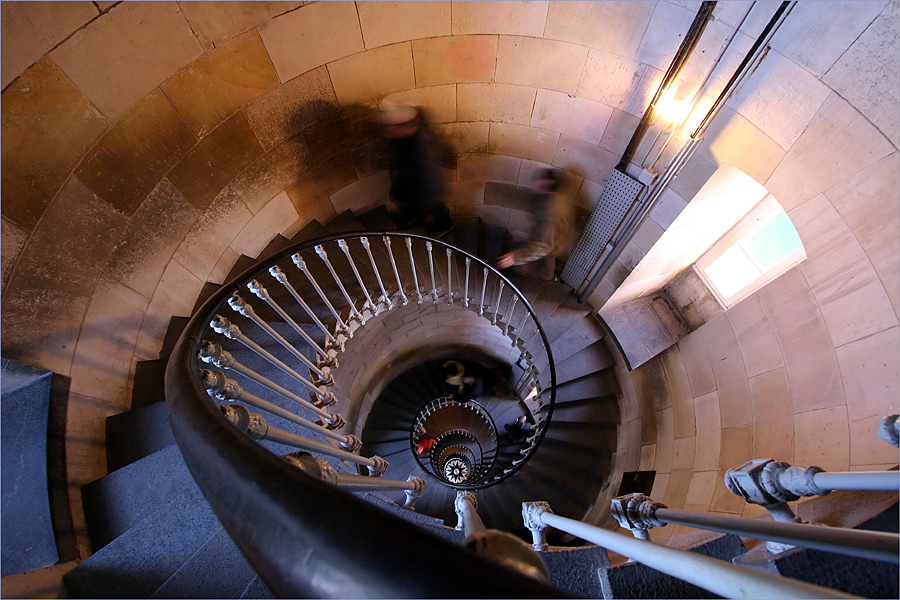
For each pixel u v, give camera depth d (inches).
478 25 133.1
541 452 220.7
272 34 119.9
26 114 90.7
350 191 174.9
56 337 101.5
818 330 124.3
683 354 191.2
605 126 147.4
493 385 330.6
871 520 47.9
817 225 114.9
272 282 150.9
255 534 19.4
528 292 213.0
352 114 148.9
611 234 169.8
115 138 105.3
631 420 208.7
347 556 15.7
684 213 144.8
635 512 60.4
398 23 130.3
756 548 57.7
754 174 122.4
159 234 121.3
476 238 204.7
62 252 101.6
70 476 93.8
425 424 351.3
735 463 149.8
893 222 97.8
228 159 131.2
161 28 103.5
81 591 69.5
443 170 166.4
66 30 90.9
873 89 92.3
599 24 126.1
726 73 114.4
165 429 108.8
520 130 162.9
